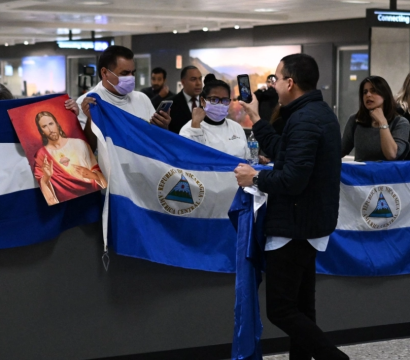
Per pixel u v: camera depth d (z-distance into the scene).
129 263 3.63
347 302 4.08
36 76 25.98
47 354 3.50
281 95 3.20
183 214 3.69
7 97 4.01
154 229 3.63
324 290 4.02
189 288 3.76
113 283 3.61
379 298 4.16
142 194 3.61
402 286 4.21
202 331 3.80
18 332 3.44
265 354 3.94
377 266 4.07
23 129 3.32
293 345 3.45
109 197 3.51
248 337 3.23
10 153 3.34
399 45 14.83
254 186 3.17
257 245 3.29
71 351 3.55
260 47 17.80
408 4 13.12
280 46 17.31
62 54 24.50
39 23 18.05
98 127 3.43
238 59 18.38
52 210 3.41
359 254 4.04
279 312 3.17
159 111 3.76
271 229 3.12
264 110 5.57
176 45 19.91
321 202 3.09
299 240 3.14
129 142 3.56
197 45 19.34
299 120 3.03
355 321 4.11
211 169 3.71
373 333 4.18
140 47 21.14
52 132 3.39
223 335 3.85
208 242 3.74
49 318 3.49
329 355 3.13
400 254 4.15
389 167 4.08
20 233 3.34
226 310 3.84
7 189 3.30
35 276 3.45
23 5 13.55
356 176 4.01
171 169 3.63
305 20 16.38
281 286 3.16
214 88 4.20
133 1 13.23
